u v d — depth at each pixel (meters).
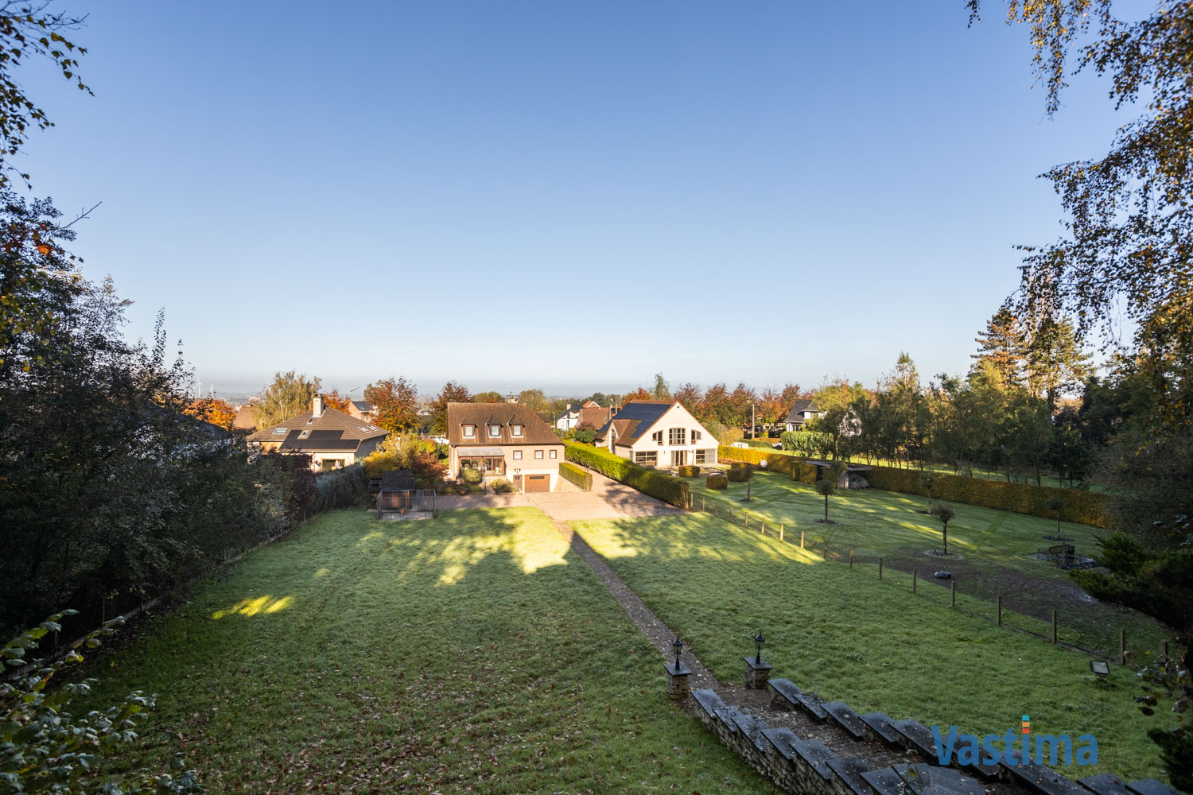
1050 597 18.22
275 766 9.20
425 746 9.73
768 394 95.62
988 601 17.77
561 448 42.62
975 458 38.03
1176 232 7.78
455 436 41.88
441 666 12.89
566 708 10.98
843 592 18.36
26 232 8.28
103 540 11.16
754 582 19.42
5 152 7.32
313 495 29.41
